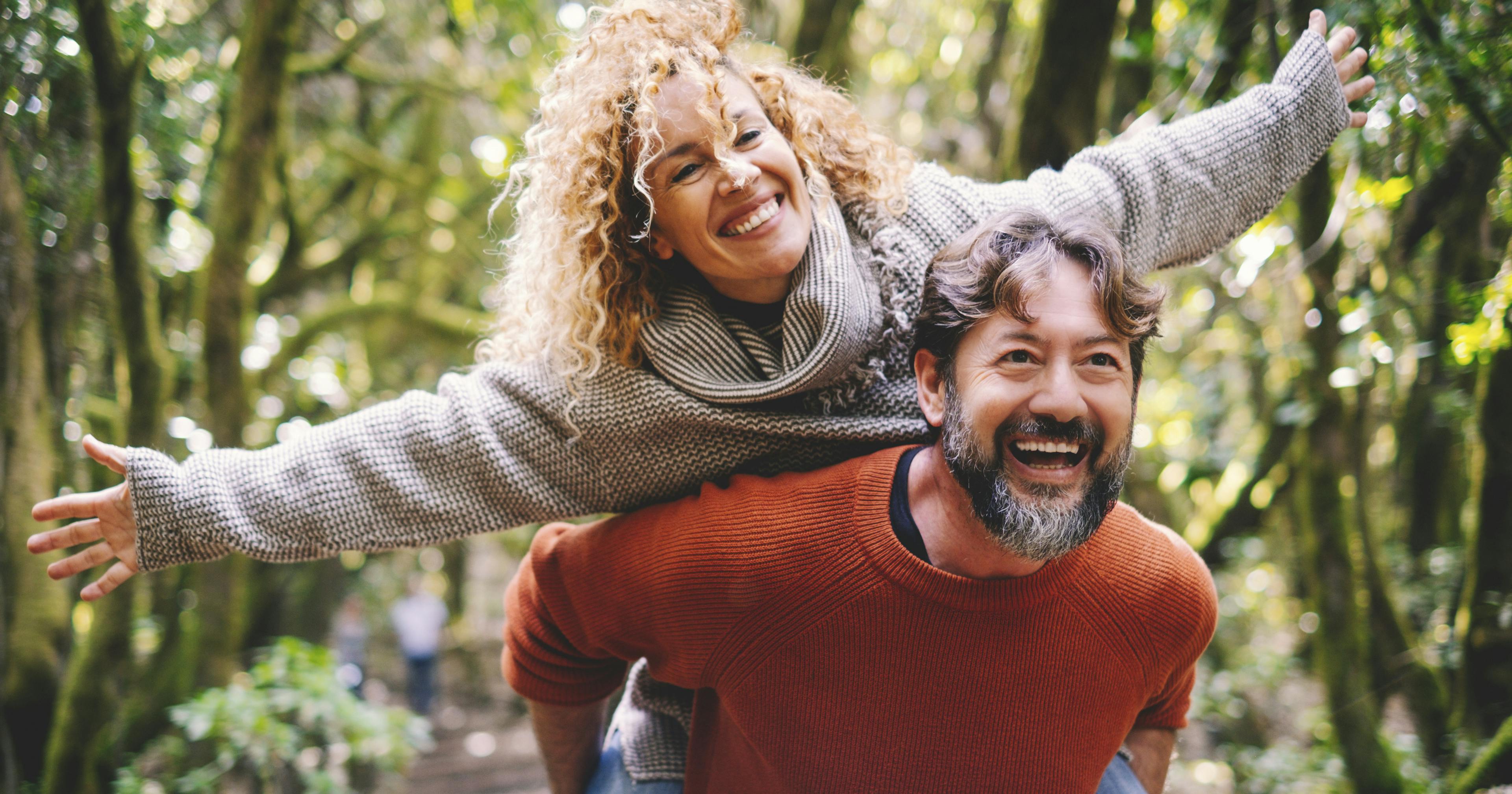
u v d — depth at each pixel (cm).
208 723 352
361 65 549
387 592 1262
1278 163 144
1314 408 359
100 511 129
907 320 127
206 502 124
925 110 575
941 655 114
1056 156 258
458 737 818
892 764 121
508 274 141
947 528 112
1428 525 460
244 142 392
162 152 350
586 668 147
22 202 260
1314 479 374
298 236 613
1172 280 437
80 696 317
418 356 846
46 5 253
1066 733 118
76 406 350
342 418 133
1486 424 271
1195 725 495
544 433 130
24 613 305
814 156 127
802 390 120
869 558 113
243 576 418
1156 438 533
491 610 1443
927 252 131
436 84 561
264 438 624
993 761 119
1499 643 273
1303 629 519
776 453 127
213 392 403
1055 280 102
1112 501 106
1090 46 253
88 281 329
